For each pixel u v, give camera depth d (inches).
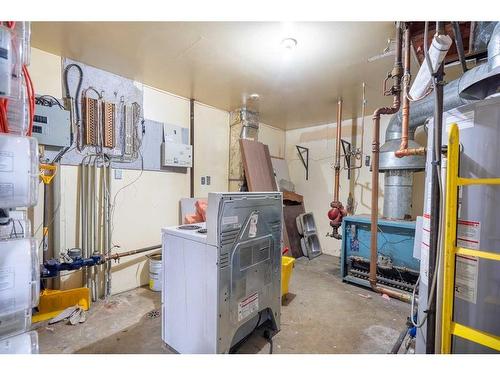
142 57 90.4
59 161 90.0
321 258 162.9
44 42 80.7
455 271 46.2
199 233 62.9
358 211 161.2
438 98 45.0
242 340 71.0
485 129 42.9
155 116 119.6
